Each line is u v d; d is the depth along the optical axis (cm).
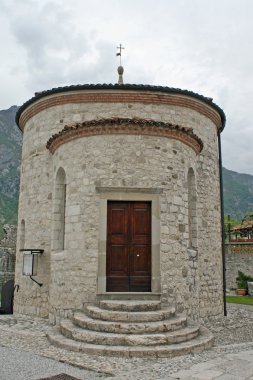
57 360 745
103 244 1038
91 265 1030
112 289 1038
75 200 1090
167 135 1109
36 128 1412
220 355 796
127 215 1073
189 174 1257
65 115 1328
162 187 1074
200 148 1275
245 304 1855
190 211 1275
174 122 1318
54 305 1107
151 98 1302
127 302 955
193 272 1176
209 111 1442
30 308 1294
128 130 1083
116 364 725
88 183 1075
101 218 1048
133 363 735
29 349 837
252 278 2631
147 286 1044
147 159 1079
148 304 947
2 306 1498
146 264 1055
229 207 14362
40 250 1268
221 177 1552
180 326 910
